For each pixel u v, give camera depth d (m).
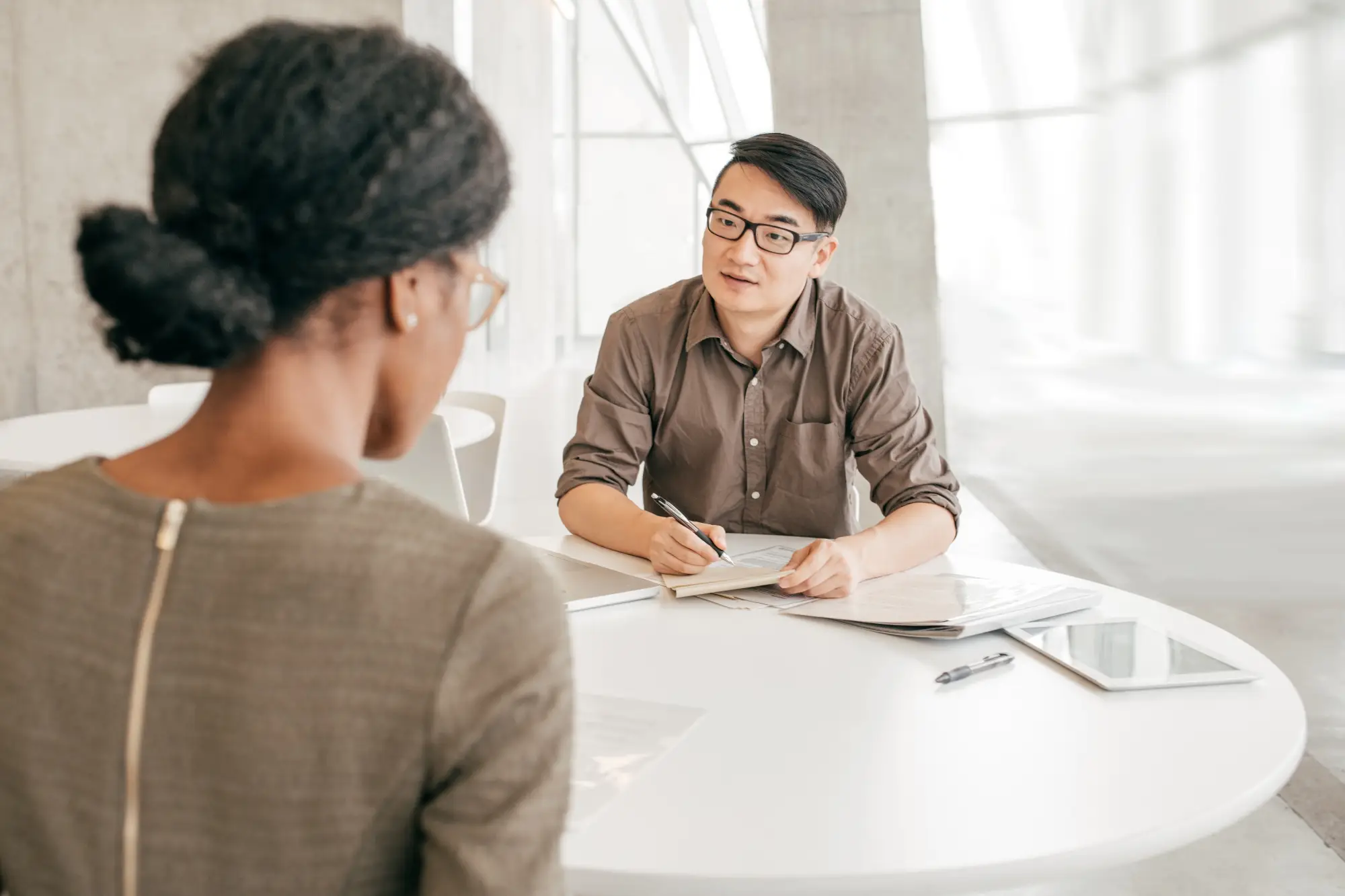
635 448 2.14
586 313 10.48
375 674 0.53
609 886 0.91
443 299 0.61
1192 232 5.16
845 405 2.13
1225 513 4.98
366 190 0.54
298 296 0.56
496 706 0.53
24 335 5.02
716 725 1.20
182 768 0.53
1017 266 5.66
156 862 0.54
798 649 1.44
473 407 3.14
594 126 10.25
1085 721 1.22
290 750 0.53
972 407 5.84
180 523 0.56
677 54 9.11
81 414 2.94
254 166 0.54
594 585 1.64
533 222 8.30
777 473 2.18
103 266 0.53
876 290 4.52
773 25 4.42
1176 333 5.19
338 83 0.55
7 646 0.56
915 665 1.39
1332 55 4.76
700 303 2.13
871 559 1.77
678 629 1.52
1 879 0.58
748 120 7.57
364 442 0.65
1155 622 1.59
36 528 0.58
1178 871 2.53
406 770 0.53
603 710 1.23
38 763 0.55
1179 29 5.11
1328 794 2.85
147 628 0.54
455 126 0.57
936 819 1.00
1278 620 4.15
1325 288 4.82
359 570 0.54
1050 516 5.32
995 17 5.60
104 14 4.88
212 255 0.55
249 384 0.58
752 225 1.93
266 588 0.54
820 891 0.90
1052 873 0.94
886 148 4.45
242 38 0.58
